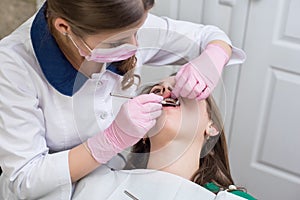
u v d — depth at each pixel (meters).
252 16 1.75
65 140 1.13
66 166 1.01
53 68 1.04
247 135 1.97
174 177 1.12
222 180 1.23
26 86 1.03
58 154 1.03
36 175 1.01
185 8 1.85
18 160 1.01
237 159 2.04
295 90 1.79
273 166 1.97
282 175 1.97
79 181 1.12
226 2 1.76
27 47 1.05
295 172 1.93
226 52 1.23
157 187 1.11
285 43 1.74
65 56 1.04
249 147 1.99
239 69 1.86
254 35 1.78
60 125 1.10
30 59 1.05
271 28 1.74
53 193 1.05
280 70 1.80
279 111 1.86
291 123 1.85
